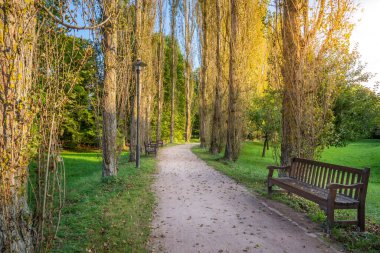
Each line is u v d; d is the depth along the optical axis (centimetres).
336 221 482
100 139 948
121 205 627
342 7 743
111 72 912
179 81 4544
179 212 601
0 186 267
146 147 1892
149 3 1886
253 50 1934
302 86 786
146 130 2441
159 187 865
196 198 727
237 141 1658
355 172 509
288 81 812
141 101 2069
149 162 1502
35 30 323
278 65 867
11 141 273
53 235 340
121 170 1173
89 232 462
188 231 488
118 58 991
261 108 1847
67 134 2684
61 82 344
